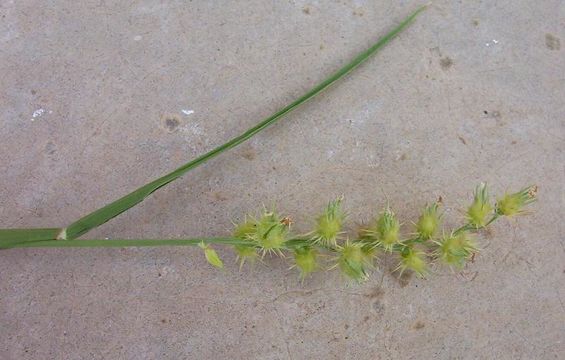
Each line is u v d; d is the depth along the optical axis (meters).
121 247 0.14
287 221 0.12
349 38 0.15
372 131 0.15
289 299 0.14
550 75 0.16
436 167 0.15
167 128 0.14
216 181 0.14
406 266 0.13
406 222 0.14
